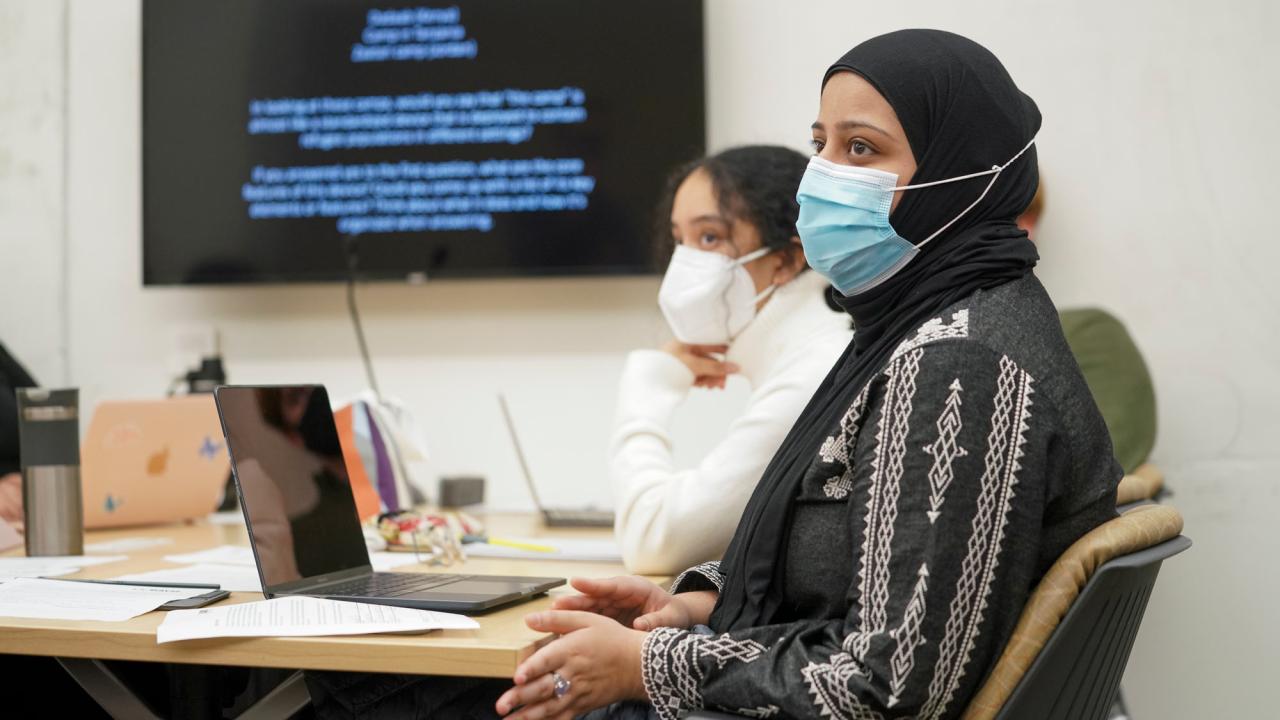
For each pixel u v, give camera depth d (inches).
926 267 47.0
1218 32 100.5
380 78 112.0
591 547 71.8
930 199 46.2
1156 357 101.8
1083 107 102.7
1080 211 102.9
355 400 78.9
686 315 70.7
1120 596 40.0
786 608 46.6
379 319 114.6
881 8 106.0
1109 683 43.6
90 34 119.6
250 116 113.9
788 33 107.7
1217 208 100.6
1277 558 99.3
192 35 114.9
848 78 47.3
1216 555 100.4
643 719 46.8
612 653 43.1
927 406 39.6
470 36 110.6
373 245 112.0
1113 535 40.3
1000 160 46.2
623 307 110.7
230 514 95.1
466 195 110.6
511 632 43.9
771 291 70.6
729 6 109.0
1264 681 99.3
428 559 66.3
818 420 47.3
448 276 110.7
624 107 107.9
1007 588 39.1
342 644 41.7
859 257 47.6
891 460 39.8
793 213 69.6
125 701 48.8
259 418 55.4
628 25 108.0
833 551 44.5
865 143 46.8
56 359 119.3
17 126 120.1
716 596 53.2
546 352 111.8
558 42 109.1
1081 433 41.3
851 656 39.2
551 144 109.2
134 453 80.0
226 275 113.9
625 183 107.9
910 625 37.7
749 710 41.0
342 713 47.6
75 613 46.6
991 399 39.5
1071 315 96.2
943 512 38.3
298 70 113.3
